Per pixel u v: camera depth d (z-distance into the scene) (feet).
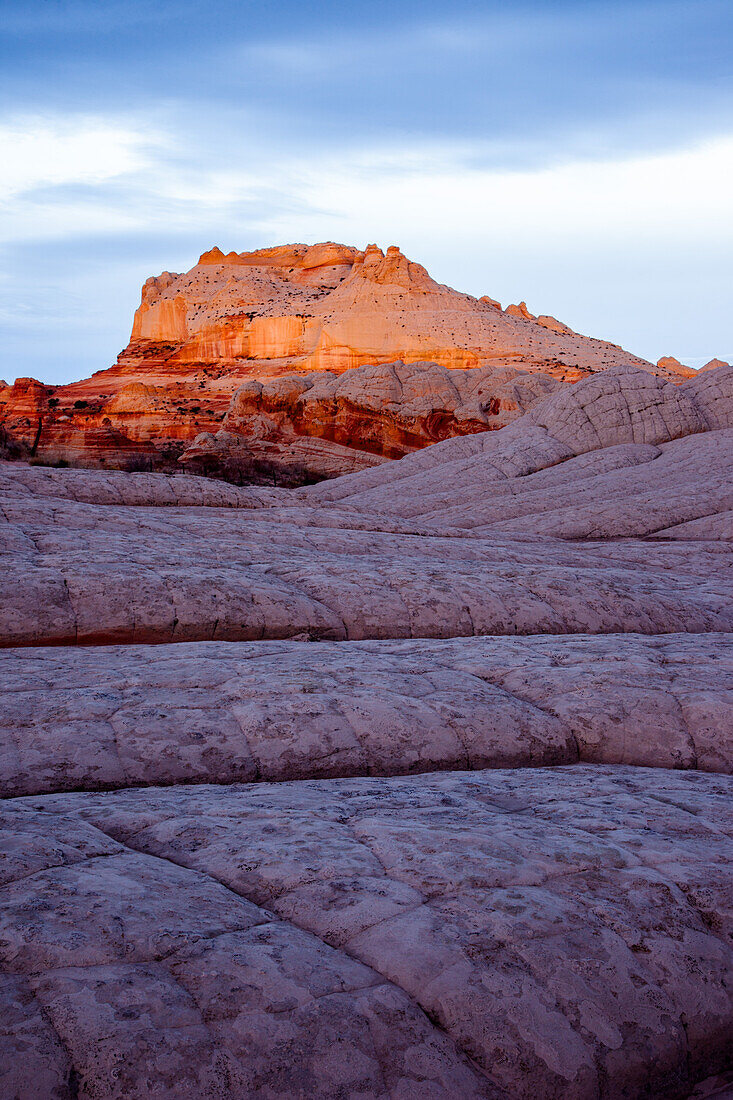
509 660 26.09
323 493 126.31
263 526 56.34
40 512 51.26
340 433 206.59
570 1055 9.43
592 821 14.62
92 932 9.52
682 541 81.25
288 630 31.04
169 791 15.94
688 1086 10.27
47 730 17.83
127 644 28.53
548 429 132.98
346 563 39.68
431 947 10.12
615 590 40.73
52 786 16.22
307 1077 8.41
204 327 398.21
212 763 17.76
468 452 136.05
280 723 19.25
